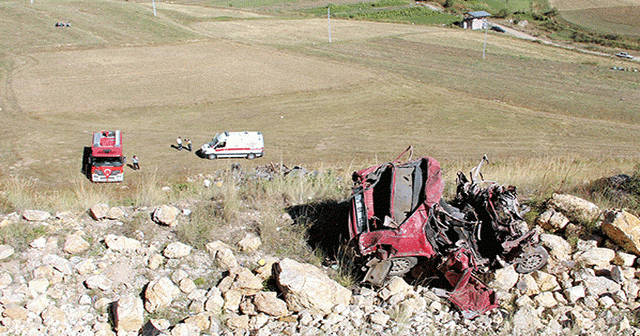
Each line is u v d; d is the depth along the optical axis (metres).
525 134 36.78
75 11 87.56
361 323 5.41
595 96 49.88
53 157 30.14
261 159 30.89
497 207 6.78
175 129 37.75
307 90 49.72
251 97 47.16
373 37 82.94
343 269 6.45
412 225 6.12
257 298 5.56
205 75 54.72
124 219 7.23
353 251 6.36
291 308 5.54
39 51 63.31
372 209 6.59
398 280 6.09
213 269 6.30
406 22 98.62
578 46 90.12
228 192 8.45
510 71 61.16
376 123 39.75
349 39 80.75
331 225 7.62
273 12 107.62
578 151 32.38
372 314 5.51
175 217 7.29
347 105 45.00
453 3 126.88
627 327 5.44
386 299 5.88
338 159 30.62
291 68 58.59
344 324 5.34
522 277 6.34
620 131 37.75
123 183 25.38
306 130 37.84
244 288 5.78
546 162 16.38
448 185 9.73
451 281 6.11
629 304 5.86
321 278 5.71
